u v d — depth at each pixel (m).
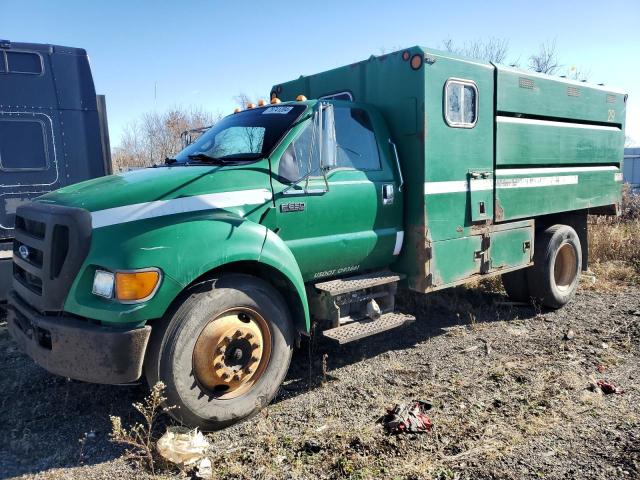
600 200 7.69
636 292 7.49
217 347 3.70
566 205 6.97
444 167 5.15
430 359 5.07
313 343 5.43
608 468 3.16
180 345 3.51
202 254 3.60
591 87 7.23
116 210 3.51
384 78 5.19
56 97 6.81
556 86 6.57
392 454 3.39
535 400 4.10
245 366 3.87
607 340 5.51
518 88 5.97
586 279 8.15
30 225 3.96
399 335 5.80
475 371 4.73
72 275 3.45
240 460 3.38
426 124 4.91
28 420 3.93
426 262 5.04
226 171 4.01
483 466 3.22
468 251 5.52
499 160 5.78
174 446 3.30
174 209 3.67
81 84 6.99
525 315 6.55
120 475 3.25
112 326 3.36
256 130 4.61
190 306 3.57
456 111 5.24
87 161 7.05
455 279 5.38
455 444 3.49
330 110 4.38
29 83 6.64
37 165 6.71
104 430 3.79
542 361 4.93
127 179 3.95
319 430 3.71
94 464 3.37
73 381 4.56
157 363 3.50
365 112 4.99
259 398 3.95
